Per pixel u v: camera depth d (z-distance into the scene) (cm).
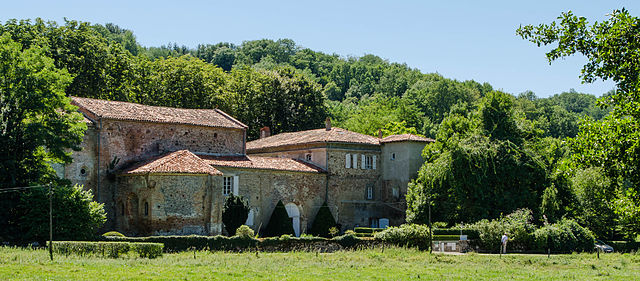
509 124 5909
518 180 5516
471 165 5459
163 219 4659
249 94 8081
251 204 5459
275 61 16688
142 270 2703
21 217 4031
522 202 5406
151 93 7250
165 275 2566
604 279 2869
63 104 4466
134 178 4853
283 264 3206
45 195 4022
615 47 1828
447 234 4994
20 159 4262
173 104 7331
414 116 10762
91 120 5069
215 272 2722
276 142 6731
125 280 2378
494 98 5934
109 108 5300
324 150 6103
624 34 1819
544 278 2877
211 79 7894
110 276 2467
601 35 1856
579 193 5603
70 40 6556
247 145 7138
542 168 5516
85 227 4128
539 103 14012
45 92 4312
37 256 3095
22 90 4228
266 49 17188
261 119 8219
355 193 6253
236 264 3117
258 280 2517
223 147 5853
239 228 4675
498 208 5425
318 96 8506
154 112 5584
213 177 4859
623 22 1827
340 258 3675
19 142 4250
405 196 6128
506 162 5519
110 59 6912
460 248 4681
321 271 2948
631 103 1847
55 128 4341
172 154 5072
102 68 6738
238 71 9019
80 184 4922
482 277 2878
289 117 8150
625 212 2047
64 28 6606
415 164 6228
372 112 10969
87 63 6569
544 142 6247
